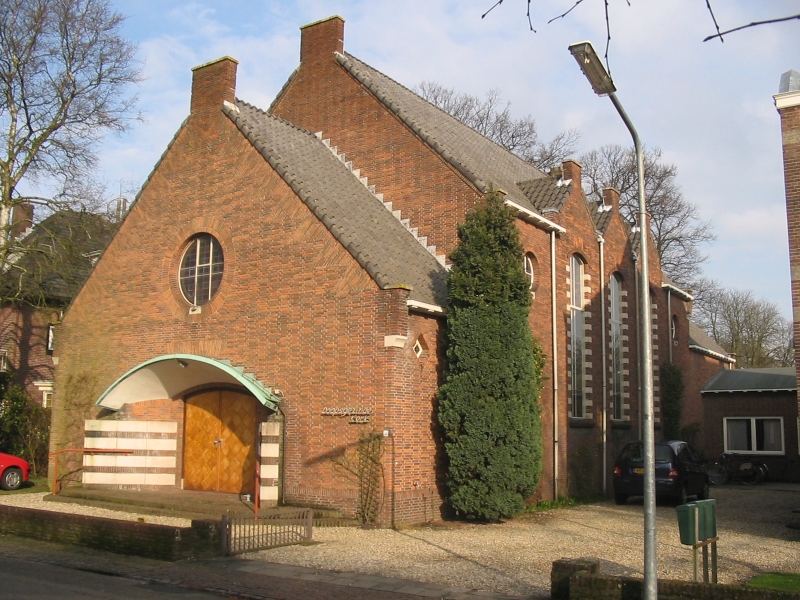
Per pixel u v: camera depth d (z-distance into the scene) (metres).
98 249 29.25
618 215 27.12
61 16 28.02
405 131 21.98
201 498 17.88
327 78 24.09
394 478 15.83
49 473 22.09
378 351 16.22
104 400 19.70
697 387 34.22
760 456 32.62
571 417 22.44
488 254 17.05
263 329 18.08
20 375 33.03
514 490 16.59
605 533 15.57
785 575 11.41
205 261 19.88
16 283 28.95
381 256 17.94
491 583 10.61
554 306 21.38
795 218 15.38
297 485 16.83
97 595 9.70
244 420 19.11
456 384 16.73
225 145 19.69
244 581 10.68
